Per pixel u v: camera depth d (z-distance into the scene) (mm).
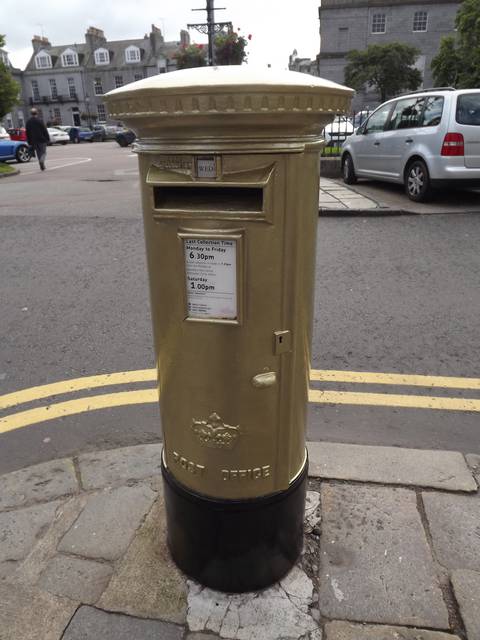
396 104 8859
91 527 2139
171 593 1845
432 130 7758
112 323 4297
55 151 27828
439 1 39656
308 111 1269
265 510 1728
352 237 6527
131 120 1351
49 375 3523
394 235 6559
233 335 1499
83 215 7863
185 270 1468
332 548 2016
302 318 1568
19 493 2355
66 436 2875
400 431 2850
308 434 2832
